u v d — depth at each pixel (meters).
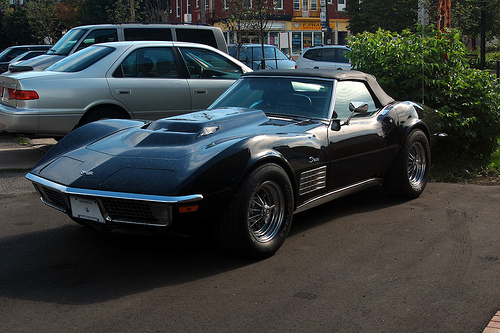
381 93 5.14
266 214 3.64
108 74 6.96
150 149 3.58
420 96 6.59
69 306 2.94
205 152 3.38
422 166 5.42
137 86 7.07
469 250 3.82
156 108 7.24
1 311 2.88
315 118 4.34
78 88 6.71
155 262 3.61
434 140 5.66
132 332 2.65
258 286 3.21
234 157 3.35
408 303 2.97
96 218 3.32
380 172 4.94
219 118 3.96
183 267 3.52
